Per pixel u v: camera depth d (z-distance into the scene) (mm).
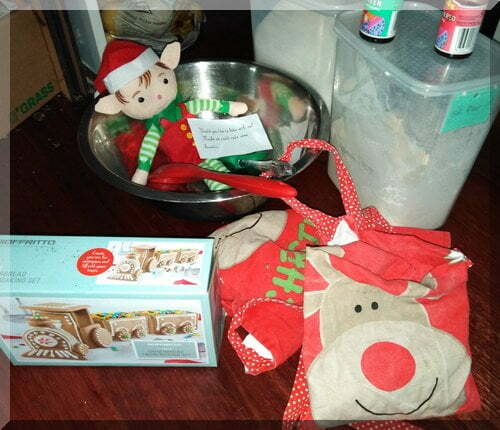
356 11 644
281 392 532
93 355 539
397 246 539
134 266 479
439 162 596
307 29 719
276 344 508
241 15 1065
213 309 502
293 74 792
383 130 609
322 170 779
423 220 676
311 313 484
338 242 540
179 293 461
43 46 818
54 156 800
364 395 466
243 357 506
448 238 581
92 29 811
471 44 553
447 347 483
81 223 704
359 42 589
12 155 801
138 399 530
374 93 600
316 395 470
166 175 669
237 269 550
